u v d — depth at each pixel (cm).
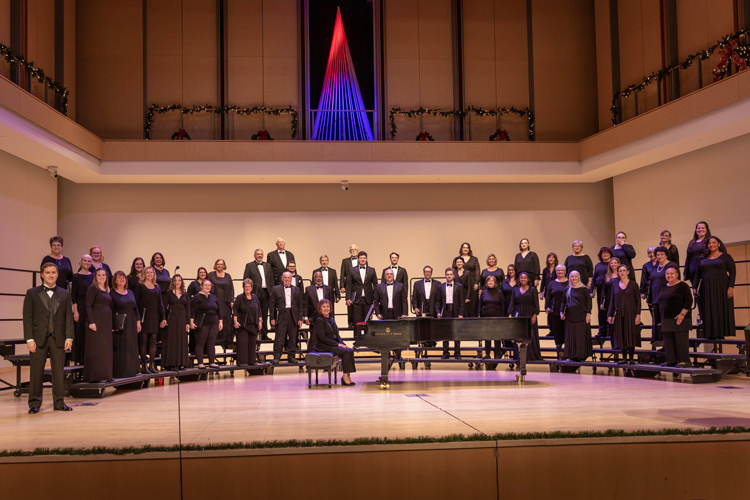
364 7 1591
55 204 1423
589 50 1603
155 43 1522
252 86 1538
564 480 484
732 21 1239
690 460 494
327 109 1559
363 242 1530
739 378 905
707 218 1278
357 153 1415
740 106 1076
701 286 944
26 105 1073
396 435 502
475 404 677
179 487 464
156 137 1508
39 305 685
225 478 466
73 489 460
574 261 1141
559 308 1084
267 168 1395
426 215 1545
